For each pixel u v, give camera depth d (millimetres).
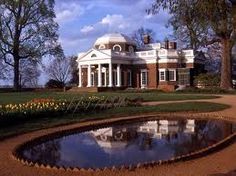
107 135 16906
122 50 77812
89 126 18984
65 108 22891
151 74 71312
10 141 15289
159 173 10008
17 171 10586
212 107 26891
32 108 21453
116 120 20719
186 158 11367
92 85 74188
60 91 65188
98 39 80375
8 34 65312
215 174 9422
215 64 83562
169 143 14695
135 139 15750
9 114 18797
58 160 12180
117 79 71562
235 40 45250
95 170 10367
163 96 41094
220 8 14625
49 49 68438
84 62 73625
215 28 17656
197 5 14602
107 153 13086
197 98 37844
